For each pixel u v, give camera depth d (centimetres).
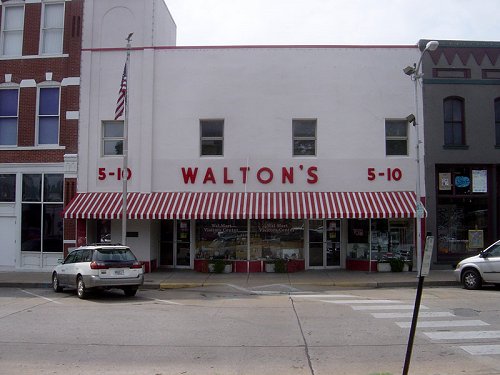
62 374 723
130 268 1540
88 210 2022
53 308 1324
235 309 1296
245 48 2141
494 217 2080
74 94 2172
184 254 2212
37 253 2177
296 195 2073
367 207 1994
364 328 1032
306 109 2117
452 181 2102
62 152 2164
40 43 2238
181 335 981
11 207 2203
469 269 1641
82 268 1523
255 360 797
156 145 2130
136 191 2106
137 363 783
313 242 2161
